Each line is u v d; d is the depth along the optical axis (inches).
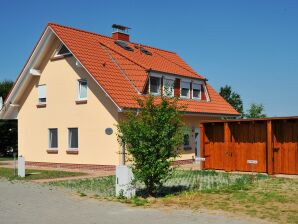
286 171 813.9
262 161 855.1
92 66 989.8
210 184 688.4
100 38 1183.6
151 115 576.1
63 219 424.2
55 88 1101.1
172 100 602.9
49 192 618.2
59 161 1083.3
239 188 623.2
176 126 587.2
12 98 1192.2
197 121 1167.0
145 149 555.5
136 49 1264.8
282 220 415.2
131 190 569.3
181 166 1023.6
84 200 542.9
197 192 595.8
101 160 980.6
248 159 875.4
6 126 1587.1
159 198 559.2
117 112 947.3
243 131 885.8
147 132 557.3
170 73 1104.8
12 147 1603.1
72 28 1120.8
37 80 1151.0
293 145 808.3
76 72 1048.2
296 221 410.6
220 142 923.4
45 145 1125.7
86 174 887.1
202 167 940.0
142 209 478.0
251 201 518.0
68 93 1065.5
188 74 1200.8
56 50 1099.3
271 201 516.4
